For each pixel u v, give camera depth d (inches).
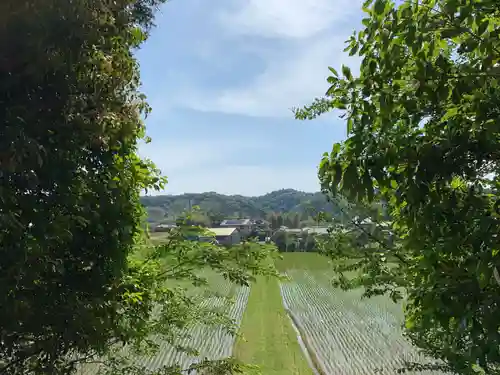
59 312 115.4
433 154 78.4
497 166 88.4
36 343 116.6
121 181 146.4
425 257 97.1
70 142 102.0
